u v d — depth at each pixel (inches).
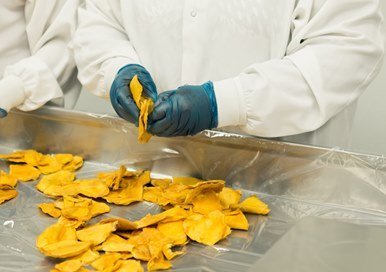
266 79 33.2
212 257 27.4
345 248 24.4
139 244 28.1
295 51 36.4
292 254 23.9
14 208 32.8
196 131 32.8
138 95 32.6
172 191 34.1
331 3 34.4
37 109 41.1
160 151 37.7
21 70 41.7
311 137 37.9
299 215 32.2
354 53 33.9
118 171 36.3
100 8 42.2
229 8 37.4
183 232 29.4
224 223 29.5
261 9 37.1
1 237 29.3
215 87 32.9
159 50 39.4
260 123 33.6
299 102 33.7
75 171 38.7
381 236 25.5
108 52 39.0
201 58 38.0
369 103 61.9
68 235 29.0
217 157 36.1
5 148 42.6
